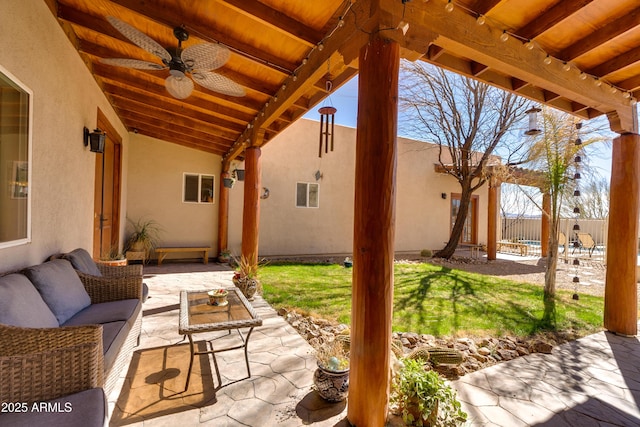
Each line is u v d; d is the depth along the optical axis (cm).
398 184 1062
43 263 252
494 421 206
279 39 293
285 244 888
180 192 772
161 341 308
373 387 188
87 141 388
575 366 284
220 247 789
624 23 243
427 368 263
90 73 400
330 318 386
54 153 289
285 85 358
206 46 254
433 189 1133
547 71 278
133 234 723
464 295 511
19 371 138
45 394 142
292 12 255
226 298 291
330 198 950
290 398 222
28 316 182
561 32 262
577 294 520
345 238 971
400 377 211
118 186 623
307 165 917
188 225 780
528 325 379
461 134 910
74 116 342
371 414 188
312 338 329
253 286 457
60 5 291
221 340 314
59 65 298
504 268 823
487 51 238
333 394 216
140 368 257
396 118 192
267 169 865
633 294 360
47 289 225
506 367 279
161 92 446
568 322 394
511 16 242
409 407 199
